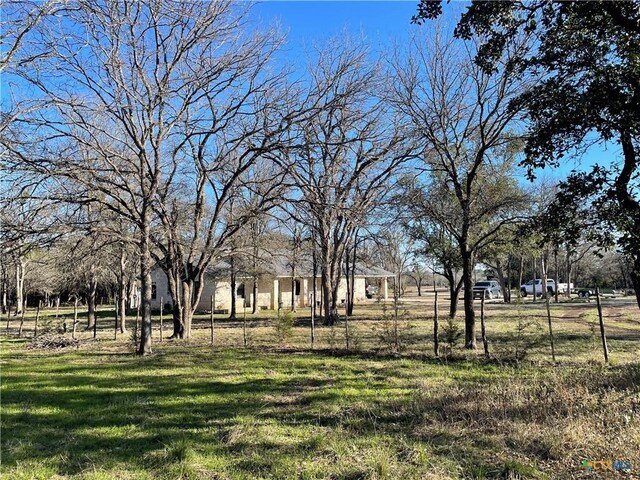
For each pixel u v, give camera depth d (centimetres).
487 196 1358
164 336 1842
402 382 866
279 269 3653
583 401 607
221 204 1630
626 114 568
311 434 562
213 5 1402
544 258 4038
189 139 1599
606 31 608
